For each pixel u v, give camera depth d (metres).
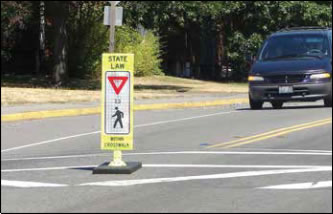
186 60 117.56
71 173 27.44
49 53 99.31
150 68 105.44
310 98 50.75
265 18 109.06
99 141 39.41
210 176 25.95
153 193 22.86
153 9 83.19
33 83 84.88
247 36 111.94
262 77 52.03
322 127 41.53
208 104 63.94
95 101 62.56
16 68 100.12
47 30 98.25
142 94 71.69
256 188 23.39
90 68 97.25
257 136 38.81
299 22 109.44
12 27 93.88
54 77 84.44
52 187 24.23
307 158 30.47
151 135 41.09
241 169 27.55
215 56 119.50
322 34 54.28
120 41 99.88
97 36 97.62
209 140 38.06
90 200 21.89
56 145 38.06
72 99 62.75
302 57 52.62
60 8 83.69
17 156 33.84
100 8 94.94
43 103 59.25
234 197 21.97
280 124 43.84
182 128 44.28
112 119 26.12
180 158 31.28
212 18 108.88
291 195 22.12
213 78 117.19
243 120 47.25
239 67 113.62
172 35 116.94
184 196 22.28
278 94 51.41
